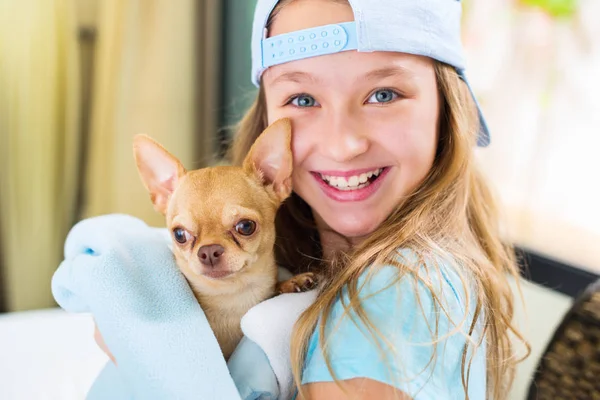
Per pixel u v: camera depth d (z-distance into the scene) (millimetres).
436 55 958
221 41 2594
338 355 787
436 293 833
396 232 940
